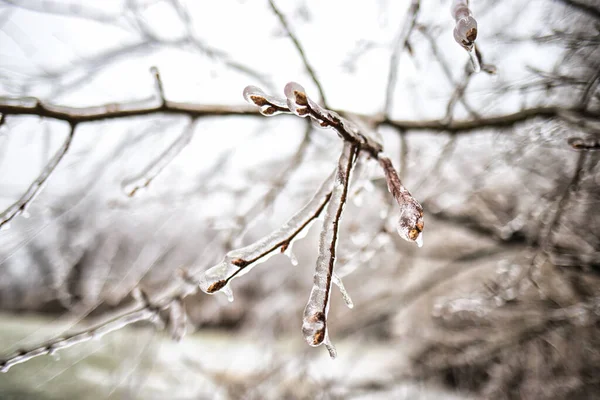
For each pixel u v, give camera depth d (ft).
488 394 16.52
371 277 24.08
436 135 10.72
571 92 9.24
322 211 3.59
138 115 6.29
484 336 15.94
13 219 5.07
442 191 14.70
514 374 16.20
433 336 19.16
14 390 18.76
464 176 13.74
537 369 15.64
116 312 7.26
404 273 19.70
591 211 10.90
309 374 16.39
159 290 7.84
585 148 5.14
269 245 3.39
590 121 7.20
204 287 3.18
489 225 13.83
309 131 9.13
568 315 10.86
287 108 3.26
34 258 14.57
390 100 8.18
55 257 13.87
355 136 3.59
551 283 13.73
